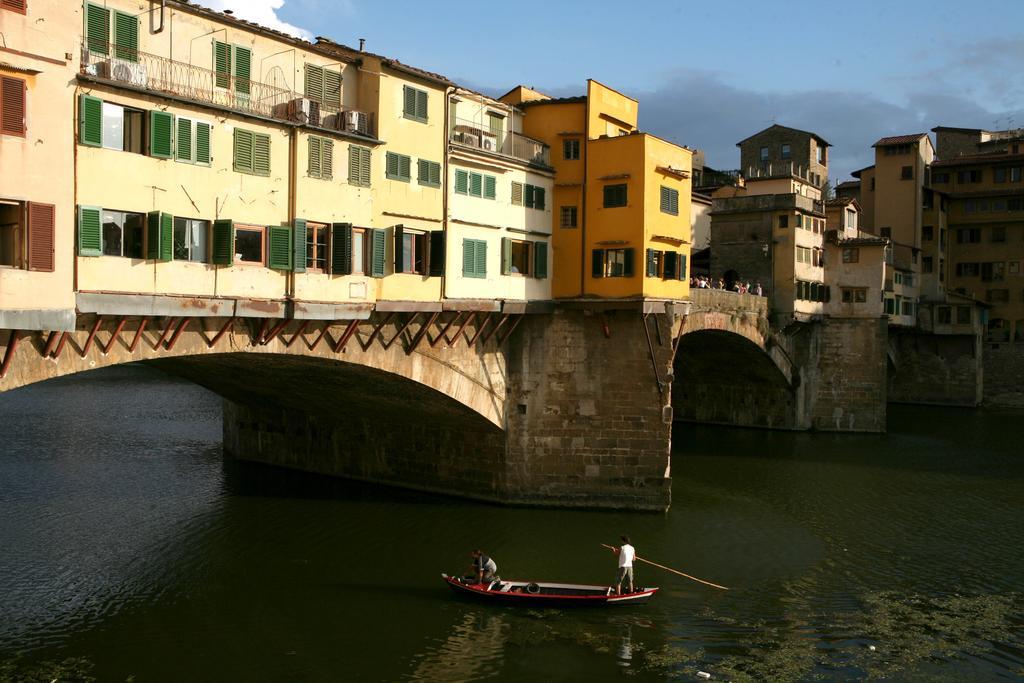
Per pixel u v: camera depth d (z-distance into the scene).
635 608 26.72
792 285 57.31
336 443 42.78
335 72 29.27
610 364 36.88
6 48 19.86
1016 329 82.94
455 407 35.72
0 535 31.89
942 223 84.06
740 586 28.75
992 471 48.16
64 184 21.14
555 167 37.56
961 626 25.53
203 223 24.47
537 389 37.44
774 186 66.50
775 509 39.00
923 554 32.53
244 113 25.00
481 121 35.81
